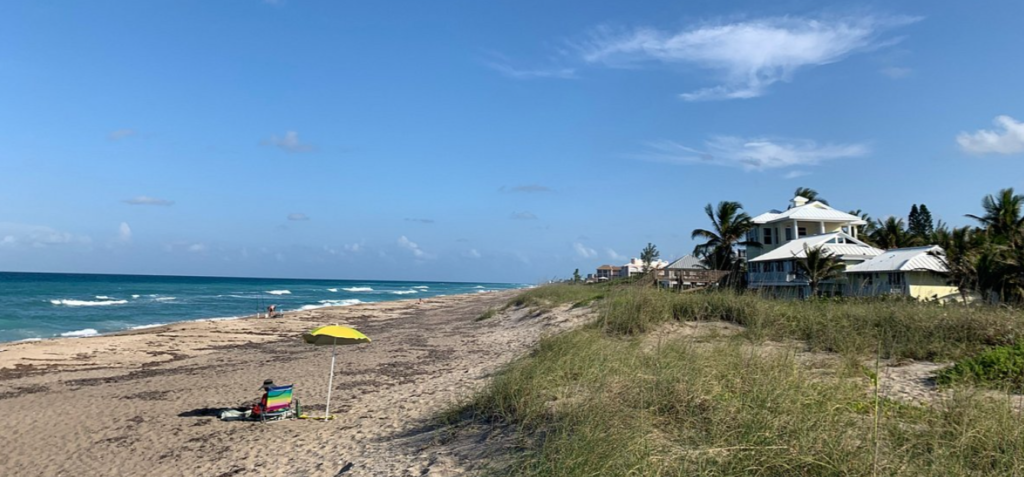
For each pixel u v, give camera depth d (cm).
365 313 4978
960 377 957
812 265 3422
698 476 547
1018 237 3397
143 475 898
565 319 2327
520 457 672
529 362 1102
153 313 5141
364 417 1123
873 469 530
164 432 1130
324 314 4831
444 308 5778
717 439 623
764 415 667
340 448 921
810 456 562
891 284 3206
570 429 703
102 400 1445
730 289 1906
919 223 7169
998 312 1370
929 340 1280
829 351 1278
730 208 4897
